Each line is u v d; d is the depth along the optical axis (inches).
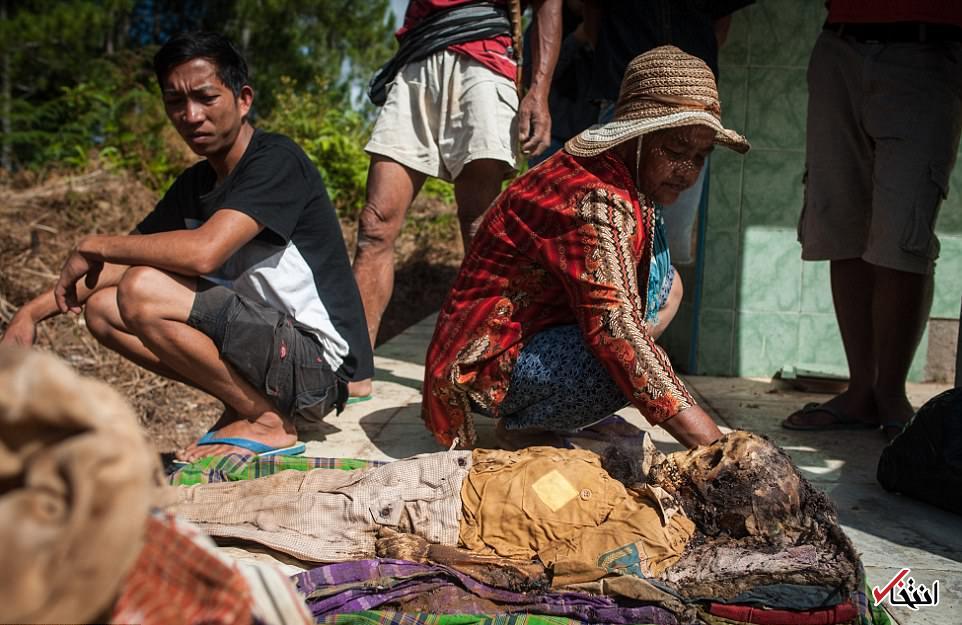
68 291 116.8
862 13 133.1
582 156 101.4
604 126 102.1
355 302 130.5
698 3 149.9
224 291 114.1
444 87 147.7
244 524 89.8
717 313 186.5
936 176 129.1
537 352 106.1
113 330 118.5
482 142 146.0
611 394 105.0
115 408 33.8
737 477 83.8
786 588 75.9
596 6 155.3
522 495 85.4
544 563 81.7
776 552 80.8
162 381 192.7
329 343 124.7
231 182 117.3
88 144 430.0
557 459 89.5
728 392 172.2
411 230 372.8
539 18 145.3
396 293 325.1
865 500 111.9
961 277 183.2
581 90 176.7
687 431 92.4
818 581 76.4
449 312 112.3
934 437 106.4
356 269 155.5
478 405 111.0
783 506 82.7
